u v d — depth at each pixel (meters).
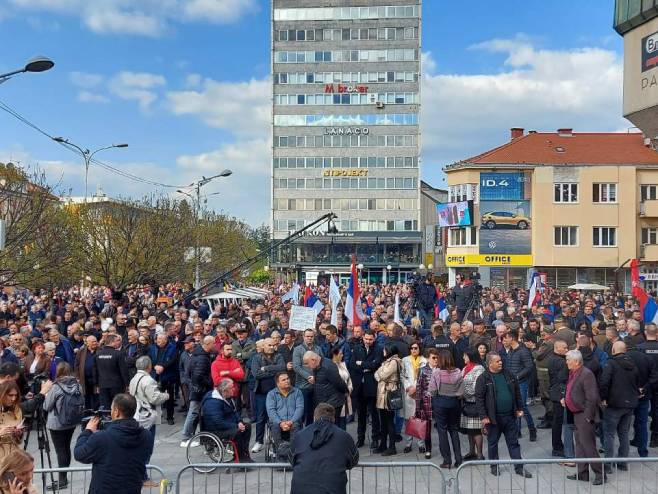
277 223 81.19
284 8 81.81
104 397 11.35
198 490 7.90
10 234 22.11
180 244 34.12
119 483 5.92
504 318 16.75
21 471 4.48
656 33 20.98
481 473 7.52
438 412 9.78
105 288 32.72
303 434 6.14
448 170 54.41
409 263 79.88
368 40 81.44
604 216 52.41
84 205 32.22
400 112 81.12
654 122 21.75
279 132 81.56
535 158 53.72
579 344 10.38
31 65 13.14
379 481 7.74
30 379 11.38
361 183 81.06
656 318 14.81
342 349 11.38
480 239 53.12
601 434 11.17
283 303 23.69
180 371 13.11
